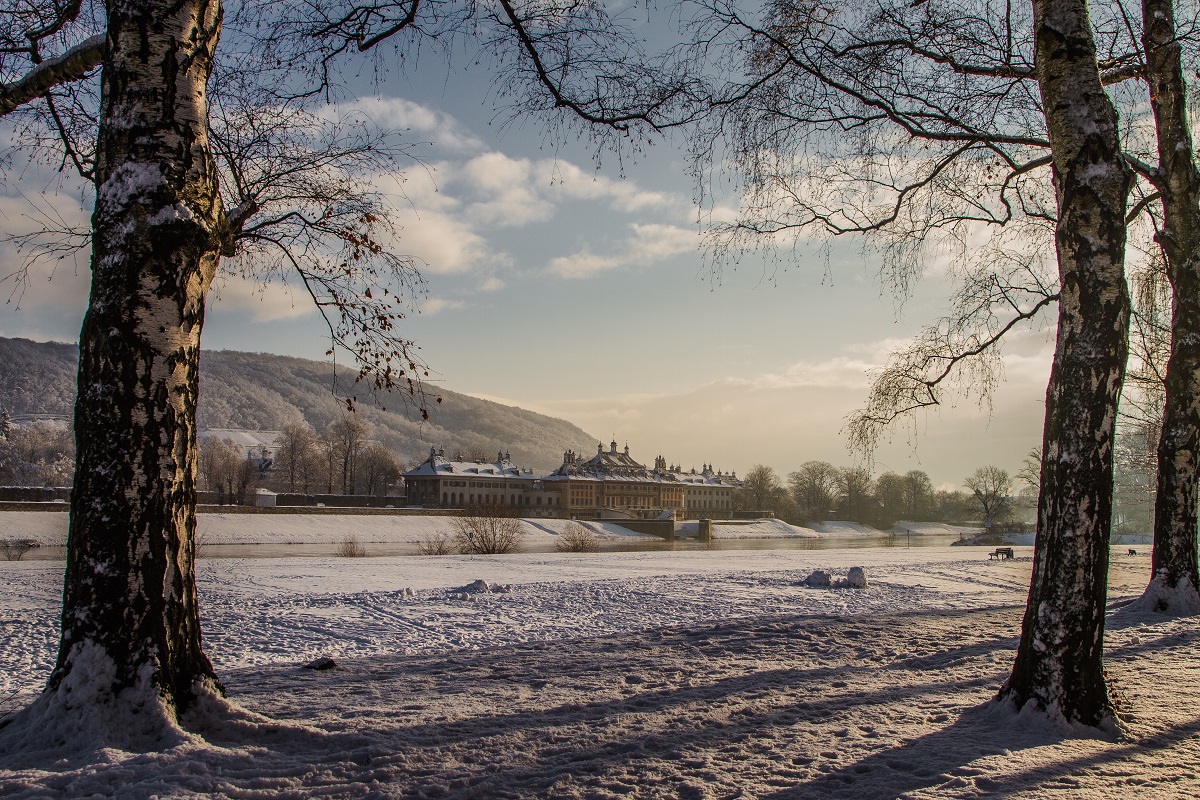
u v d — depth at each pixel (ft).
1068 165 22.21
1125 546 182.19
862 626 41.55
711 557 150.82
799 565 125.59
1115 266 21.52
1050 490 21.54
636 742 18.97
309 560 134.00
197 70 19.85
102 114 19.30
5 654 45.44
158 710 17.74
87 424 18.25
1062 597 20.75
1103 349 21.31
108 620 17.87
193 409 19.49
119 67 19.11
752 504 553.23
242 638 52.08
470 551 187.32
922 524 489.26
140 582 18.17
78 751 16.67
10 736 17.42
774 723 20.86
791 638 37.68
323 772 16.37
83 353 18.58
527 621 60.29
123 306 18.37
